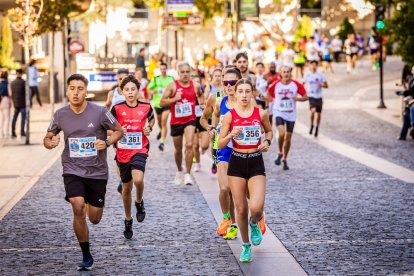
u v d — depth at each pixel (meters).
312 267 11.94
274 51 59.06
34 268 12.03
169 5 46.25
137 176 13.77
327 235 14.21
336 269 11.80
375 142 29.77
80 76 11.99
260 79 28.12
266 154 26.64
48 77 49.38
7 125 31.67
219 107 14.45
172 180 21.12
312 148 28.05
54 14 33.91
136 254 12.88
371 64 68.50
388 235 14.17
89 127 12.07
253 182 12.19
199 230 14.72
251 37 75.94
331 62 67.38
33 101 49.19
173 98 19.56
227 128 12.27
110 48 75.00
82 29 66.94
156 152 27.62
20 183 20.73
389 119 37.75
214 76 20.27
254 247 13.31
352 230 14.61
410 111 30.09
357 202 17.61
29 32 29.66
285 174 22.11
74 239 14.09
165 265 12.12
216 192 19.06
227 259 12.49
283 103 22.88
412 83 30.73
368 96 48.56
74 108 12.10
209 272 11.69
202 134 22.44
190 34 76.12
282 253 12.87
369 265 12.03
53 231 14.79
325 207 17.03
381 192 18.97
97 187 12.16
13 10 30.09
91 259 11.93
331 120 37.59
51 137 12.12
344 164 23.98
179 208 17.03
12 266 12.16
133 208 17.00
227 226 14.01
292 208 16.95
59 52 49.62
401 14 34.72
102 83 50.03
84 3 40.88
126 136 14.11
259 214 11.95
